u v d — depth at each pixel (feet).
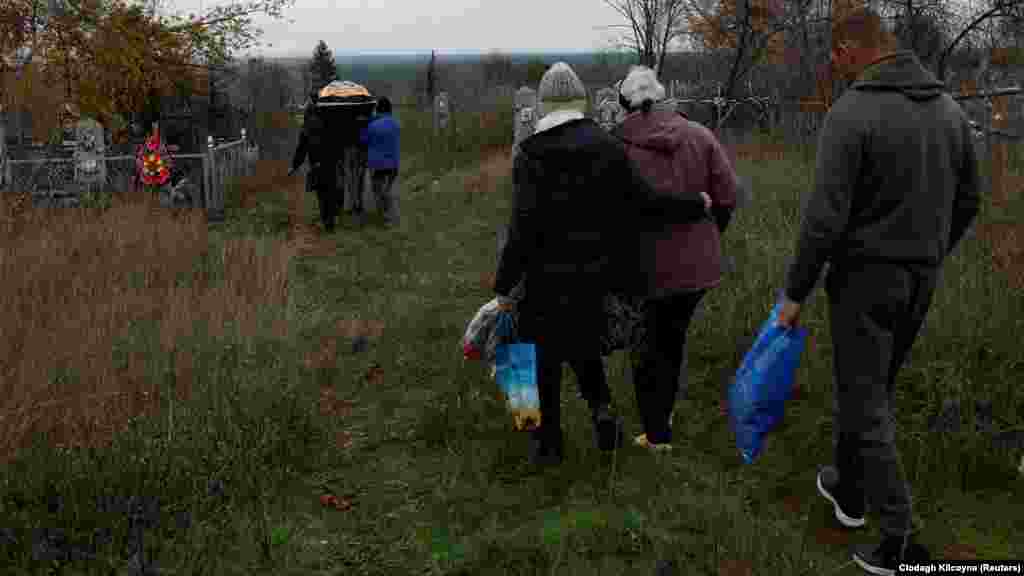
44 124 43.86
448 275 27.20
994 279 17.10
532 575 10.11
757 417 10.82
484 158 63.46
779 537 10.59
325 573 10.45
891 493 9.51
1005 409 13.23
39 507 11.44
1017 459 11.96
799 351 10.58
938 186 9.23
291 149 71.67
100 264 24.59
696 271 12.25
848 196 9.20
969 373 14.17
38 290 21.42
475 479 12.69
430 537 11.18
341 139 38.52
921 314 9.65
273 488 12.42
